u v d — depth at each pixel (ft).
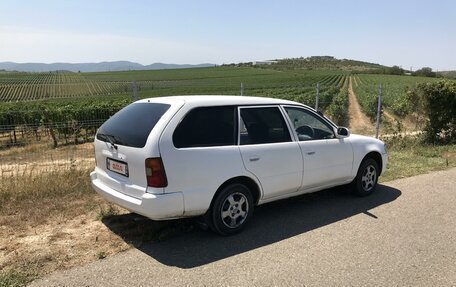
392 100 114.73
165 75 336.70
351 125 77.30
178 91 155.33
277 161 16.46
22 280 11.69
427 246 14.43
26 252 13.56
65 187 20.29
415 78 327.67
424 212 18.20
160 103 15.06
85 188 20.56
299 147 17.34
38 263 12.79
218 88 173.37
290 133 17.33
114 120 15.99
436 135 40.86
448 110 39.58
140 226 15.92
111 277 12.04
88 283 11.67
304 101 104.99
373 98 97.50
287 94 141.28
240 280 11.96
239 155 15.25
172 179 13.67
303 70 515.50
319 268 12.73
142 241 14.60
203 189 14.32
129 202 14.10
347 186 20.79
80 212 17.48
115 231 15.48
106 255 13.50
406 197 20.58
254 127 16.16
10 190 18.89
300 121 18.12
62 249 13.87
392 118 83.92
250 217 16.02
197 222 15.70
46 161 35.63
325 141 18.58
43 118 61.57
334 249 14.16
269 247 14.34
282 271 12.52
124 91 170.91
